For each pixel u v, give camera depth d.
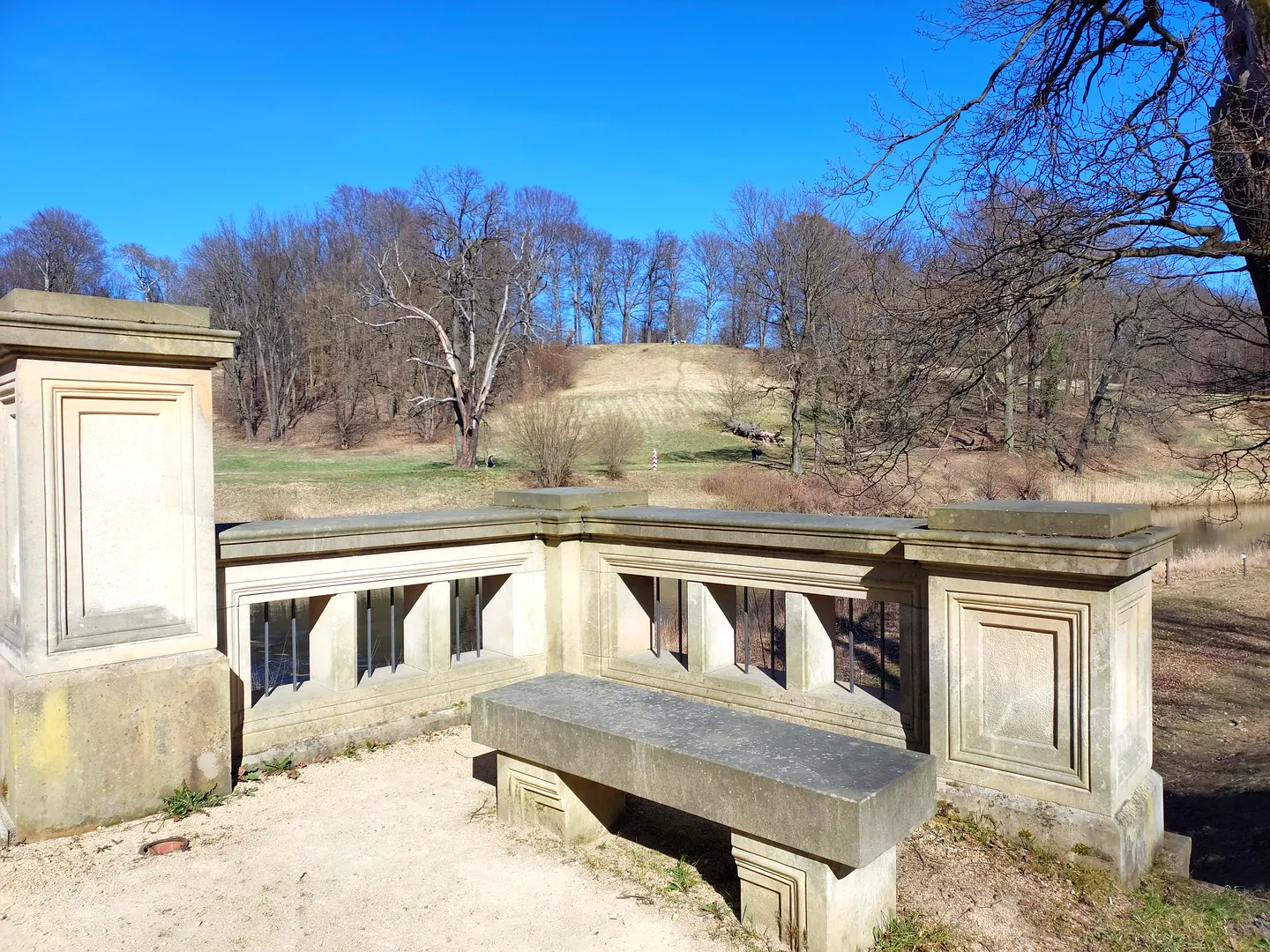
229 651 4.64
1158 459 26.88
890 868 3.13
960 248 9.49
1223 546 20.44
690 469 37.62
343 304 57.88
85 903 3.28
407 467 40.25
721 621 5.33
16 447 3.83
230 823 4.00
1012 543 3.63
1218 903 3.50
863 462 10.91
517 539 5.79
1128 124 8.15
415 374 55.66
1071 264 8.77
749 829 2.95
